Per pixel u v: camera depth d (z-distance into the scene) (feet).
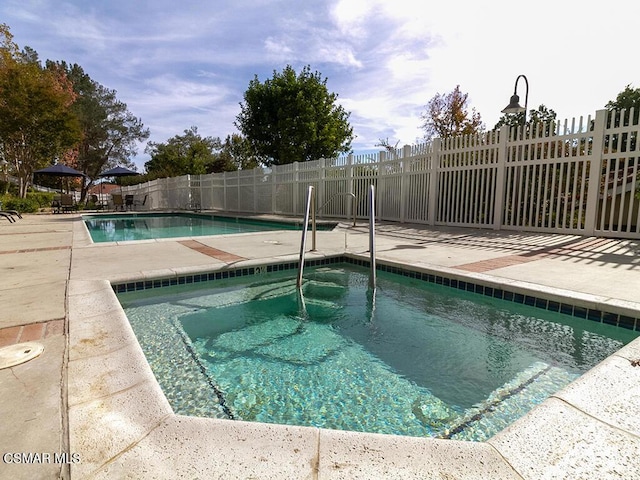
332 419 6.00
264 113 59.47
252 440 3.89
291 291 13.26
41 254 16.16
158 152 123.34
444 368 7.77
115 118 98.22
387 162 33.24
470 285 12.09
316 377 7.38
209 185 60.23
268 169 47.85
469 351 8.60
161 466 3.49
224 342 9.02
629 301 9.16
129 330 7.11
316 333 9.64
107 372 5.42
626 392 4.87
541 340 9.21
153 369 7.61
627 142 19.19
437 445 3.83
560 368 7.73
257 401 6.49
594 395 4.81
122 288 11.75
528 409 6.23
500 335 9.52
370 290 13.17
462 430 5.68
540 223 23.25
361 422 5.92
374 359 8.20
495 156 24.90
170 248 18.08
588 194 20.72
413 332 9.72
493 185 25.18
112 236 31.32
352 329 9.93
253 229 36.70
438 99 64.13
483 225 25.98
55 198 58.03
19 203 50.03
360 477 3.36
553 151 22.22
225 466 3.49
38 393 4.79
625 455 3.65
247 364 7.92
